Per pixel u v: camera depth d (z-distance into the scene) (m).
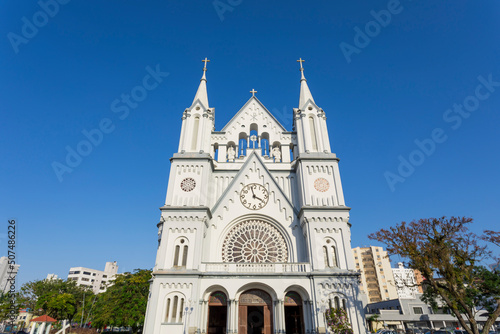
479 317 67.25
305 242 36.62
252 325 37.44
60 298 75.38
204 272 33.25
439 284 27.91
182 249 34.59
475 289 31.59
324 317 31.05
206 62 52.22
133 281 58.31
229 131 46.34
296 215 38.59
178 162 39.91
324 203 37.66
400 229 29.67
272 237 37.91
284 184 41.88
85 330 65.75
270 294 33.31
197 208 36.09
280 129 46.56
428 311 74.19
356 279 32.94
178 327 30.62
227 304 32.22
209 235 37.47
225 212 38.97
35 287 88.75
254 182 41.12
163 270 33.00
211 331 35.78
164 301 31.88
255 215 38.91
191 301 31.50
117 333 64.94
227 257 36.72
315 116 45.03
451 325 71.06
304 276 33.22
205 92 48.91
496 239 27.20
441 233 28.50
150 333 30.23
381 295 116.12
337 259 34.34
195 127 43.94
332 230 35.78
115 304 57.44
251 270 33.75
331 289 32.47
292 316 35.81
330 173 39.78
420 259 27.88
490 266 30.38
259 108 48.28
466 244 27.94
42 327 39.94
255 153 42.75
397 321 73.06
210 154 42.44
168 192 37.81
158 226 40.56
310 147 42.12
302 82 50.03
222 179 42.25
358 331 30.62
